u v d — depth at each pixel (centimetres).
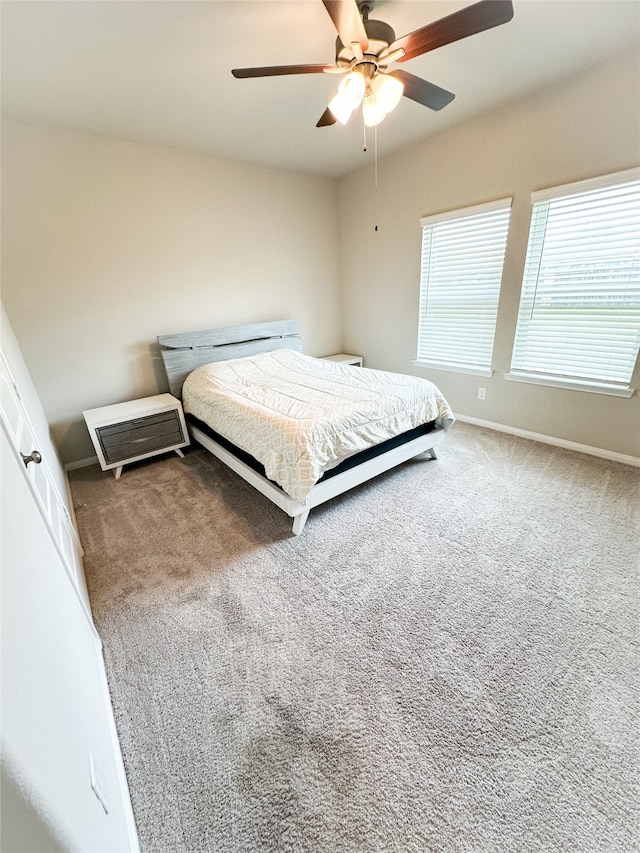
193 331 342
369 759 108
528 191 264
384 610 158
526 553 185
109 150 274
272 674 134
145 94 214
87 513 239
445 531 205
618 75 210
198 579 180
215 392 279
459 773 104
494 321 313
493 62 208
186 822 98
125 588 176
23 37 161
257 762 109
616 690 123
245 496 252
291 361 346
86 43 168
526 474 257
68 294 279
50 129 250
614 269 240
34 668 62
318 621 154
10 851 41
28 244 258
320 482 215
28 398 205
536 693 123
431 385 267
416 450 265
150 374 330
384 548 195
